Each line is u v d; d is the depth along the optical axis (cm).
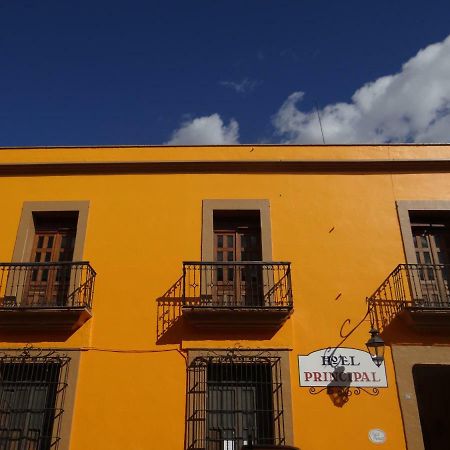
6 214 1123
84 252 1080
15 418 963
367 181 1140
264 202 1118
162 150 1174
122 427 938
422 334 1005
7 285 1048
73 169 1158
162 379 974
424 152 1164
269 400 964
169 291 1046
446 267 1087
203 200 1121
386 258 1070
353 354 991
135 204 1123
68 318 995
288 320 1013
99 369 984
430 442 1238
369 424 939
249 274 1079
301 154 1163
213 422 955
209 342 997
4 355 990
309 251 1076
